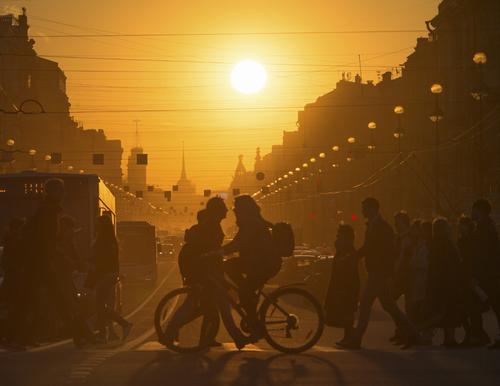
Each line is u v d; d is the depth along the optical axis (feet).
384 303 88.53
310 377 62.85
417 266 103.71
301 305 80.12
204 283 80.43
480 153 263.90
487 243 94.48
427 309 95.04
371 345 102.32
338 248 93.76
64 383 60.18
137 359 73.20
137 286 326.03
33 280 89.66
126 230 321.73
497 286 94.32
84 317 101.86
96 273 101.04
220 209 81.92
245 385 59.31
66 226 103.50
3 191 162.81
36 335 100.17
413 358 73.72
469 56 402.11
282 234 81.10
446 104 442.09
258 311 80.07
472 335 94.73
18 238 92.68
